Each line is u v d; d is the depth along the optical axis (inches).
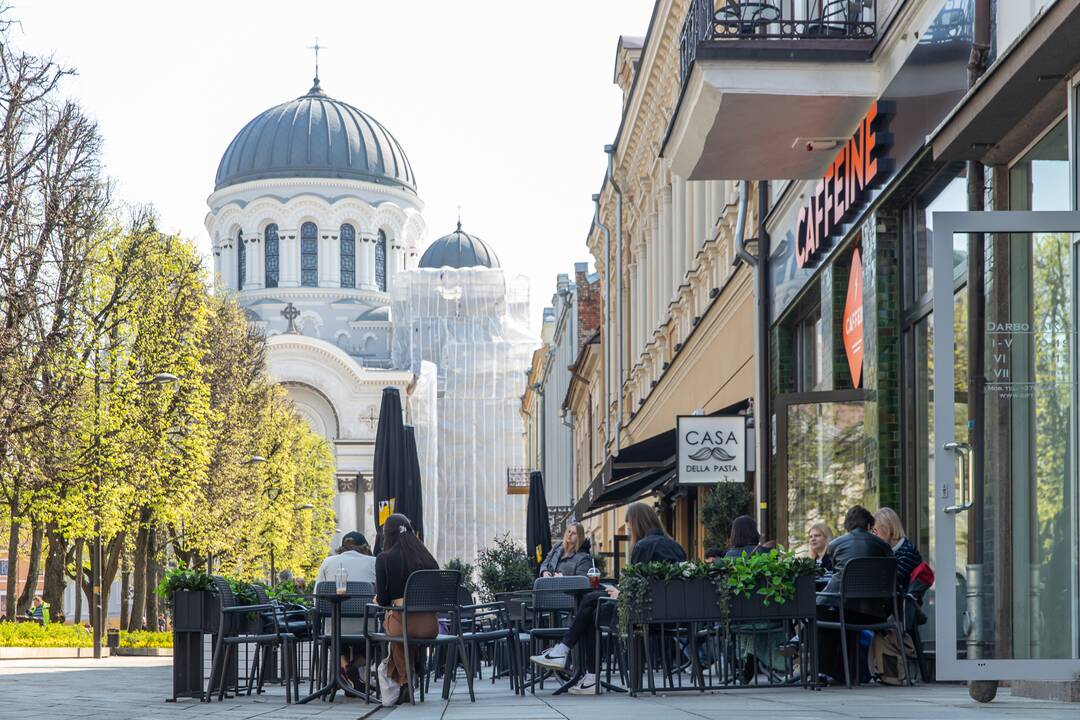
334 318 5433.1
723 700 430.0
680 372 1338.6
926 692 444.8
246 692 611.2
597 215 2133.4
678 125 663.8
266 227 5502.0
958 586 379.2
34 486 1540.4
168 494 1873.8
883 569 474.9
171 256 1929.1
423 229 5802.2
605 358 2034.9
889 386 620.7
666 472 1227.9
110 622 3639.3
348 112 5772.6
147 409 1770.4
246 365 2536.9
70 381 1517.0
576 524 721.6
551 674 706.8
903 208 613.6
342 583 544.1
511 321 5531.5
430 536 5024.6
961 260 412.8
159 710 492.1
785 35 595.5
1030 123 433.4
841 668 503.8
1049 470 382.3
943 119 496.7
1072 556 382.0
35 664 1298.0
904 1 545.6
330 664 594.2
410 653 510.3
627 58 1624.0
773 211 863.7
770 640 513.7
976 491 379.6
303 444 3597.4
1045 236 384.5
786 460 695.1
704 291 1190.3
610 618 557.6
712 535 896.9
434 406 5108.3
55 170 1448.1
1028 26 382.3
